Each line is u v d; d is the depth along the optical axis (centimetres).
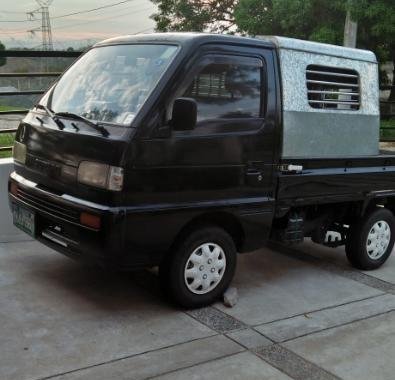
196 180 453
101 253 420
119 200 415
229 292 507
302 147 527
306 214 579
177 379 369
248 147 482
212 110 461
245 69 482
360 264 619
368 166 591
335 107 562
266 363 399
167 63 448
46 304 468
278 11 1686
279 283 565
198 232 465
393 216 636
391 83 2238
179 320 457
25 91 733
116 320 448
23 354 386
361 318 490
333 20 1670
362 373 398
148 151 423
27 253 588
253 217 495
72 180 441
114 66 495
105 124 437
